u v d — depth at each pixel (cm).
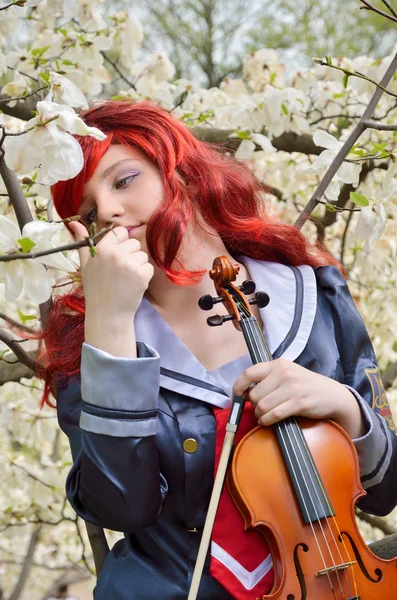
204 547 131
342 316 161
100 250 143
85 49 299
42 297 126
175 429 144
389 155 187
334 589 128
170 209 151
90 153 155
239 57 800
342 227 377
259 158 357
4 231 124
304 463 134
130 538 150
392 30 819
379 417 148
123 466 135
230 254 171
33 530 405
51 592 419
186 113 304
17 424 332
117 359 137
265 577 135
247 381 138
